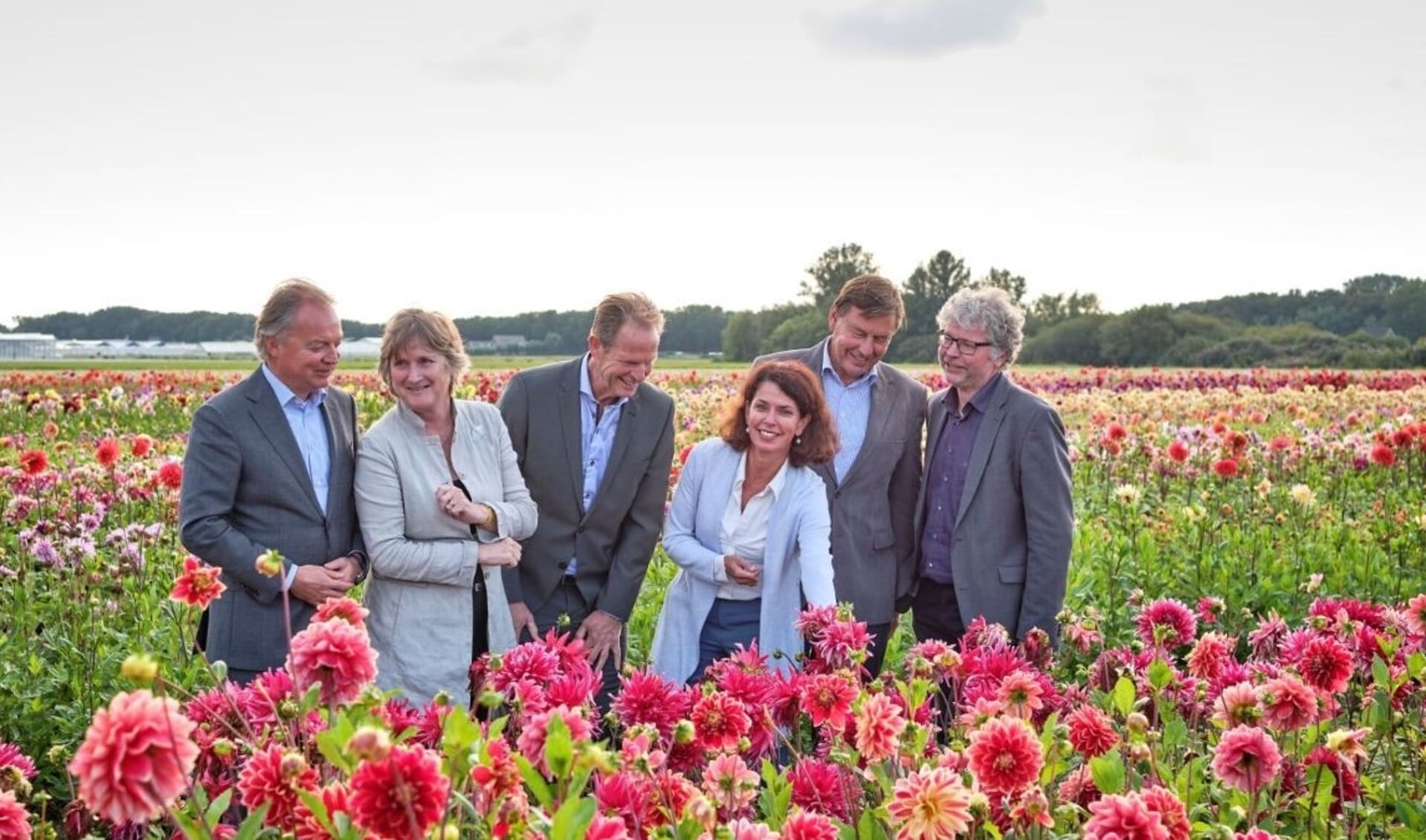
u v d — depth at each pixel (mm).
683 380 28594
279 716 2664
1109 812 2299
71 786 3209
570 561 4984
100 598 6449
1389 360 64812
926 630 5562
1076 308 96625
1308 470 12570
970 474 5180
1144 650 3947
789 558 4719
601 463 4949
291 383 4277
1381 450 10914
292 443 4254
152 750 1927
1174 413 20109
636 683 3219
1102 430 13719
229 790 2262
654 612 7219
